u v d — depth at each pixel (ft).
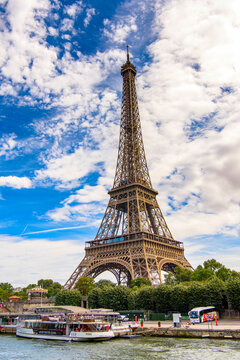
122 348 289.94
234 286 421.59
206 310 409.69
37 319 431.43
